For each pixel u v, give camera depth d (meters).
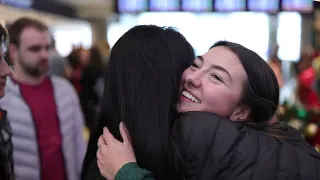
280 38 7.01
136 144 0.85
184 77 0.91
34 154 1.63
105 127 0.95
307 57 3.79
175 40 0.94
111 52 0.94
